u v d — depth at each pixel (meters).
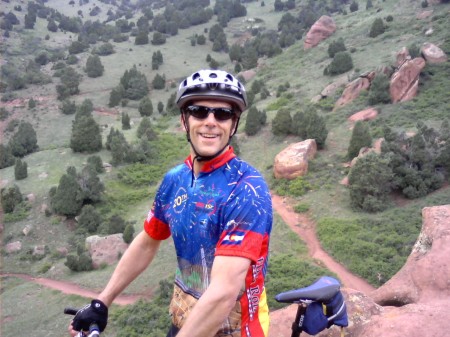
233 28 154.25
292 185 47.94
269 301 29.23
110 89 110.94
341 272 33.31
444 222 8.63
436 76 61.53
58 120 94.88
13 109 100.94
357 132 49.78
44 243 51.03
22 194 59.03
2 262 48.44
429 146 42.66
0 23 152.50
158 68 123.06
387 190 41.34
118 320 32.22
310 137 54.69
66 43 155.88
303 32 129.50
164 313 31.58
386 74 63.72
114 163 64.94
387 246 34.72
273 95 84.31
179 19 159.62
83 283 41.38
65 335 33.09
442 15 84.06
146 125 77.25
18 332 34.91
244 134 67.12
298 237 39.34
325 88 73.12
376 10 109.00
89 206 53.00
